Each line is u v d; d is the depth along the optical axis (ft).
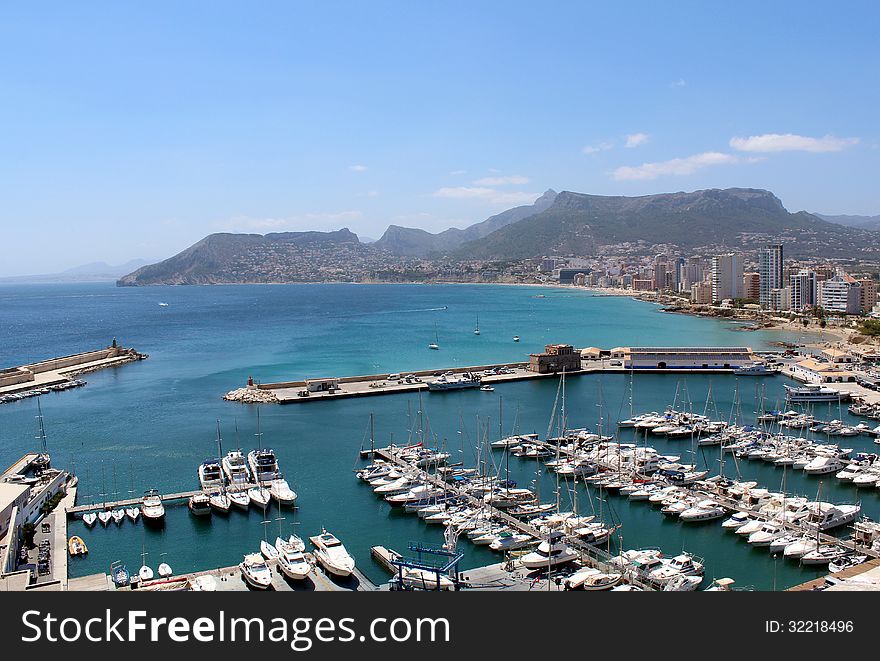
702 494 422.00
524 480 466.29
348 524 391.65
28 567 323.78
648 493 426.51
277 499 420.36
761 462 503.61
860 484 445.78
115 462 522.06
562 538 328.49
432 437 592.19
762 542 355.36
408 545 358.02
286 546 336.70
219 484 449.06
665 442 561.02
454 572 302.45
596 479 454.40
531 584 294.46
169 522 395.96
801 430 571.69
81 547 352.28
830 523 372.17
